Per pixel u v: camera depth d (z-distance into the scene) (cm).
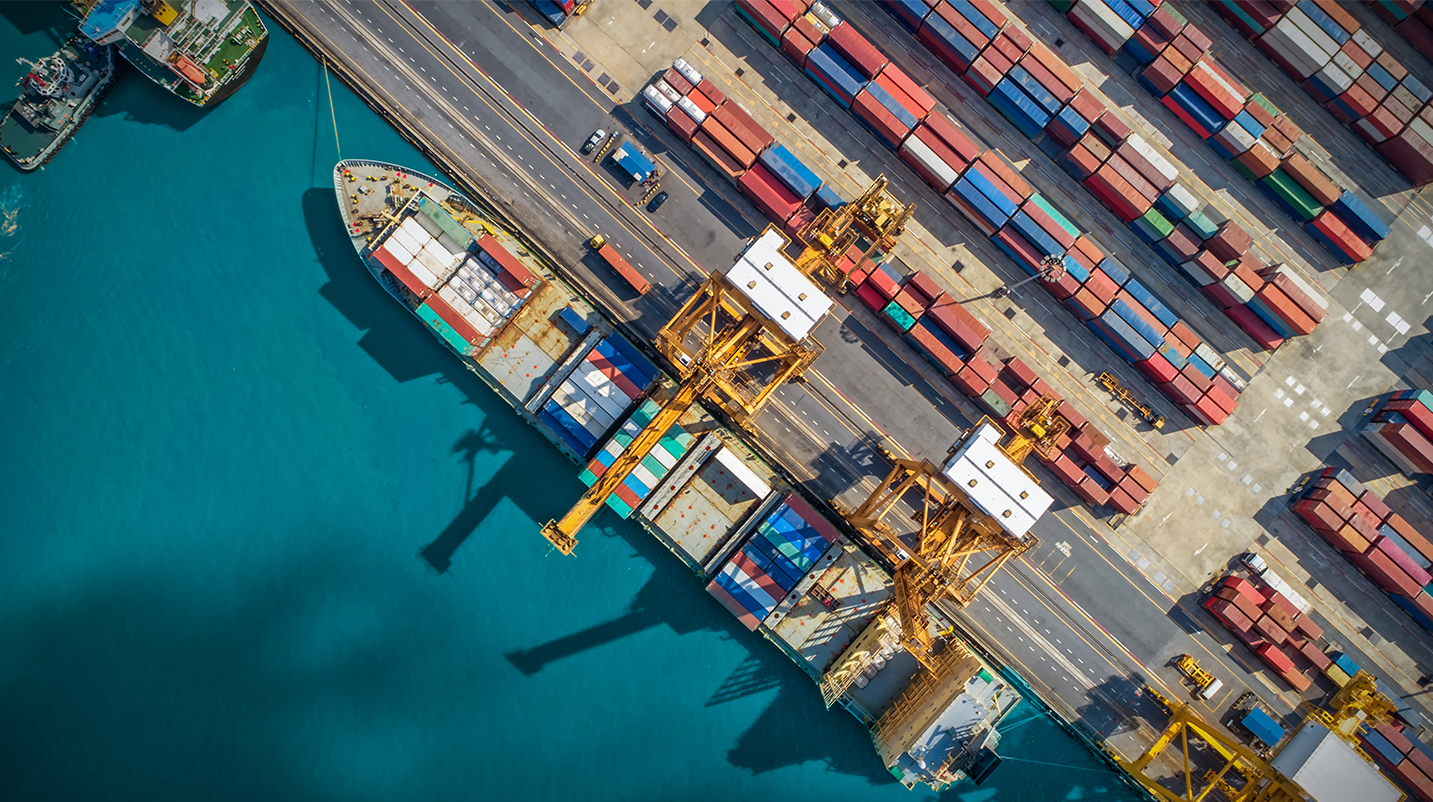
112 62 10306
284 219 10344
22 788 9962
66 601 10144
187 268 10319
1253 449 10362
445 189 10262
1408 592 9912
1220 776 9950
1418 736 10194
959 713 8962
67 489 10225
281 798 9994
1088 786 10288
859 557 10031
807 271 10006
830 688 9712
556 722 10150
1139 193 10088
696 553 10069
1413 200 10288
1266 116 10050
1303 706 10238
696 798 10125
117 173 10338
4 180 10288
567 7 10356
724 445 10031
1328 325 10356
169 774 10006
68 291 10306
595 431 10012
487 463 10300
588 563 10275
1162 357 10081
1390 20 10262
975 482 8412
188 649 10125
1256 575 10231
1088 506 10381
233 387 10300
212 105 10331
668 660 10231
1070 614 10394
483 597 10212
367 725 10088
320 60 10381
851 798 10162
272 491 10250
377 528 10250
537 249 10350
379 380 10325
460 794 10050
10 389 10244
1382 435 10112
